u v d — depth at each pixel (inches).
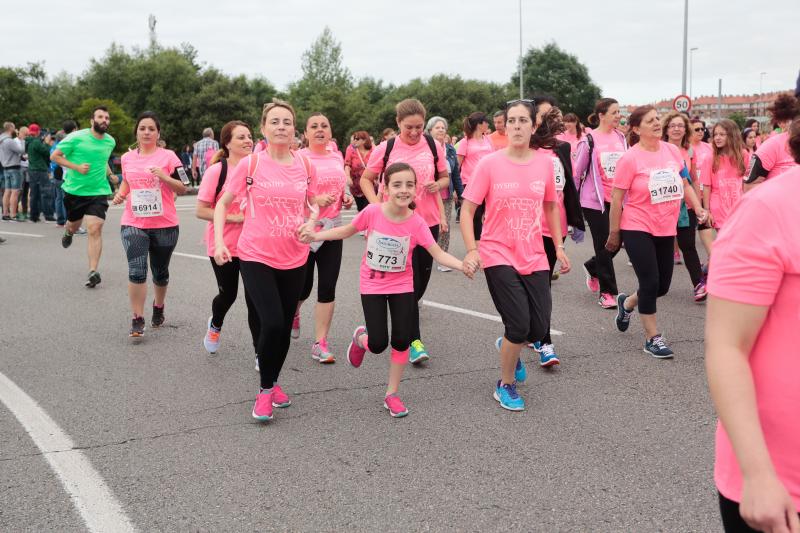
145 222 248.4
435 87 2792.8
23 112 2310.5
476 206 188.5
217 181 215.0
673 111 304.5
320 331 225.0
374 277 183.2
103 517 129.0
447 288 335.3
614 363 219.5
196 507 132.9
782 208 62.9
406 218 181.8
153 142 248.8
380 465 150.4
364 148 515.2
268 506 133.2
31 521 127.6
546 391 195.8
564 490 138.4
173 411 182.4
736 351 64.1
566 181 220.7
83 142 332.8
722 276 65.0
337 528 125.2
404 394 194.7
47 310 295.0
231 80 2269.9
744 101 4672.7
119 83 2287.2
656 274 223.1
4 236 521.7
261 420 174.1
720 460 70.9
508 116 184.5
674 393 192.4
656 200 220.8
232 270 218.5
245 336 254.2
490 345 240.2
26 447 159.8
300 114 2576.3
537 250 186.4
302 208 179.2
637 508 131.2
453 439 163.8
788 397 64.2
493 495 136.7
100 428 170.9
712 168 327.9
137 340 247.6
